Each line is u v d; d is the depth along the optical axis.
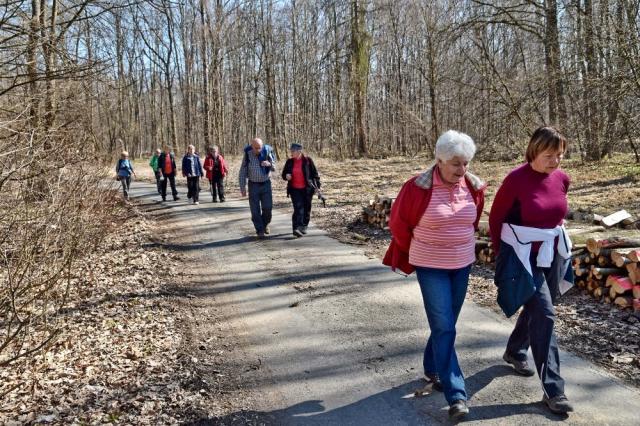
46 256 5.38
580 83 15.23
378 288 6.38
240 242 9.51
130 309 6.00
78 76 7.25
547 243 3.44
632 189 11.68
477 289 6.12
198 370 4.38
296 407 3.72
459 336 4.76
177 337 5.14
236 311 5.86
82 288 6.71
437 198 3.41
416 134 32.84
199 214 13.17
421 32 34.56
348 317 5.45
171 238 10.20
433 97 27.89
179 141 54.56
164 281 7.16
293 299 6.15
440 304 3.42
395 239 3.66
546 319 3.38
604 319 4.95
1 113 6.50
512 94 17.02
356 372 4.20
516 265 3.44
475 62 17.89
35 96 6.55
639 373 3.90
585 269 5.59
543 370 3.42
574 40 15.28
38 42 6.86
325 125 40.78
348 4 31.89
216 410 3.71
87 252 7.81
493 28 23.31
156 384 4.14
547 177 3.48
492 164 18.94
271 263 7.87
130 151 40.94
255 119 40.94
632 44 12.98
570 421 3.32
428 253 3.49
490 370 4.07
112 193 9.94
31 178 5.70
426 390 3.79
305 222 9.88
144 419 3.62
